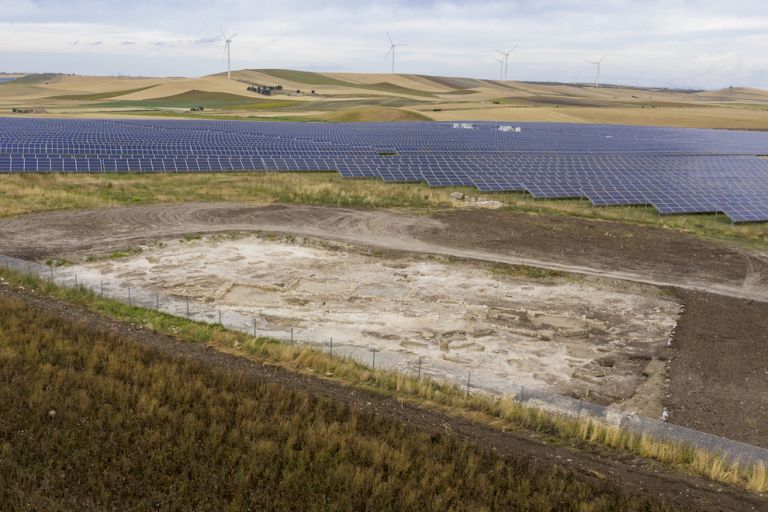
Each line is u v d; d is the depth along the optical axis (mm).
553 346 26172
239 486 14945
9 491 14164
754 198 59531
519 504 14930
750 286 34812
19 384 19047
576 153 95688
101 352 21750
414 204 53656
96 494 14461
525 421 19203
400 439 17500
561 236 44531
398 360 23906
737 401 21875
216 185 58781
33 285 29359
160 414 17766
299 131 117312
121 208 47312
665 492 15742
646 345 26609
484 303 30797
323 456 16297
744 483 16266
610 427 18578
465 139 107688
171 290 30562
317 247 39406
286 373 21922
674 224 50219
